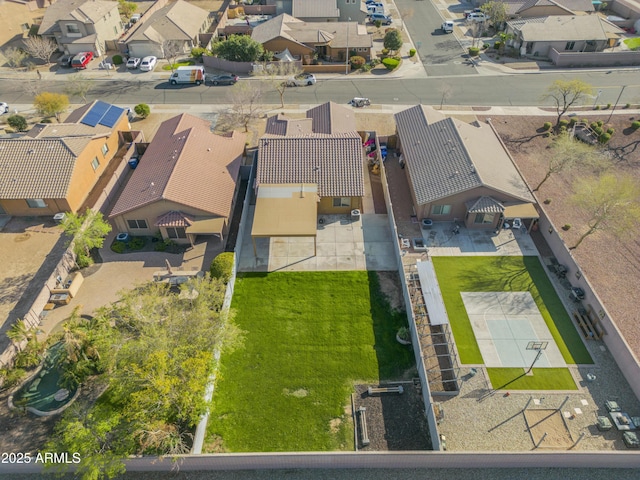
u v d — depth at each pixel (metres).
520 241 37.22
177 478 23.34
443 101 57.59
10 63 65.50
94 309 31.94
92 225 34.75
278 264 35.28
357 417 25.78
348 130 45.56
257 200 36.97
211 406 25.14
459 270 34.78
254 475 23.47
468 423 25.53
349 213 40.19
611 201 34.31
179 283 33.44
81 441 21.88
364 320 31.12
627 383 27.48
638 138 50.09
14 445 24.58
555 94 58.25
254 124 53.41
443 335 30.16
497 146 44.03
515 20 71.50
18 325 28.22
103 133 45.19
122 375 23.80
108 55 69.06
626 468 23.55
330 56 67.44
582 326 30.34
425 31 77.25
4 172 39.03
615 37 67.38
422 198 37.78
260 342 29.70
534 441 24.81
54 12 68.38
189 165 39.22
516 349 29.34
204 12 77.19
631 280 33.84
